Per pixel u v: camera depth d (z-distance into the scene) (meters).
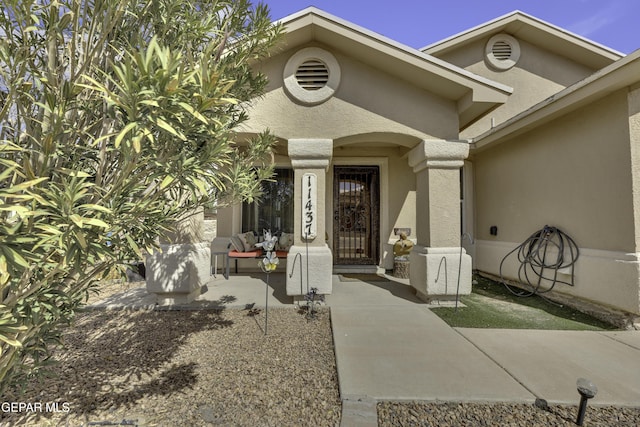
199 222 4.90
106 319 4.04
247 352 3.10
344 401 2.22
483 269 7.32
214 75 1.61
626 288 3.89
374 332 3.58
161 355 3.03
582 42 8.16
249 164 3.44
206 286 5.62
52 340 2.09
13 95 1.63
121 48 2.04
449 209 4.77
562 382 2.50
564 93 4.50
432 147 4.73
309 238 4.60
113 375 2.66
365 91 4.73
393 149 7.69
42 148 1.62
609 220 4.21
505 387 2.42
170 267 4.45
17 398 2.30
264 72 4.70
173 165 1.80
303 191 4.64
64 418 2.09
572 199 4.85
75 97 1.85
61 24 1.76
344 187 7.92
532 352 3.08
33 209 1.39
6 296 1.74
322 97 4.69
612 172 4.17
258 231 7.89
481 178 7.55
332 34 4.42
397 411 2.14
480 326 3.88
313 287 4.50
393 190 7.68
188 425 2.02
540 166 5.56
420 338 3.41
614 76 3.82
